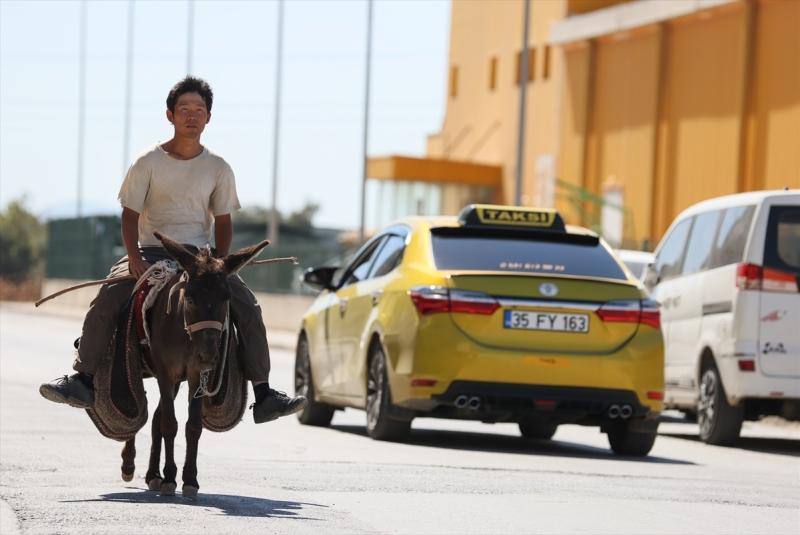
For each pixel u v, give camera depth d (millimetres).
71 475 16141
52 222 118625
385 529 12789
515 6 90812
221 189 15523
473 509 14336
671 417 35938
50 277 118500
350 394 23734
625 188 72812
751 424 32594
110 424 15047
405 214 98625
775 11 60562
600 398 21094
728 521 14125
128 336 14836
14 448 18938
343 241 109000
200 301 13531
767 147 60719
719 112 64375
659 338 21406
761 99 61250
